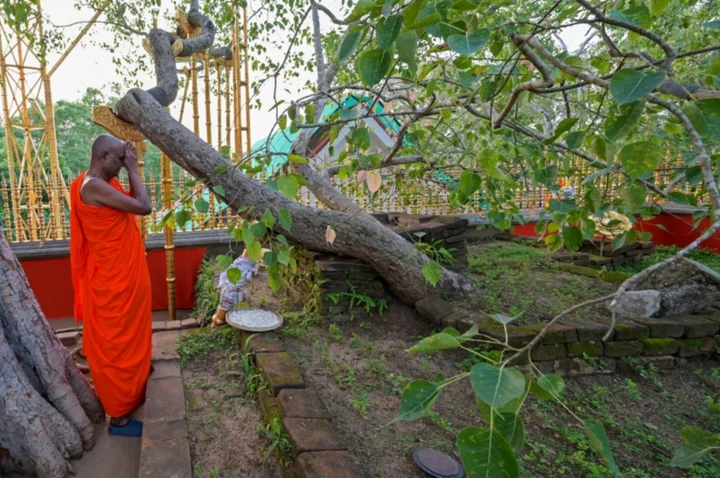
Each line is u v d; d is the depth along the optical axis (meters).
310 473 2.06
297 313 4.32
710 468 2.57
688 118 1.12
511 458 0.79
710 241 7.37
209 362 3.71
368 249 4.05
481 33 1.33
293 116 2.27
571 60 2.63
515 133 3.03
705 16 3.76
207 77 5.68
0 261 2.72
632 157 1.25
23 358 2.77
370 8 1.42
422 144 4.14
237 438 2.76
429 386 0.96
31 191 6.46
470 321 3.69
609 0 2.17
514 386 0.80
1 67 6.85
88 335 3.07
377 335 3.96
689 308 4.09
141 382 3.23
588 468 2.48
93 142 3.19
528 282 5.02
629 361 3.59
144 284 3.22
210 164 3.94
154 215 6.34
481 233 8.14
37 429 2.58
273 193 4.01
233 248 6.82
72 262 3.16
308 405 2.67
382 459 2.43
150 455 2.51
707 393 3.37
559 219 2.62
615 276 5.11
